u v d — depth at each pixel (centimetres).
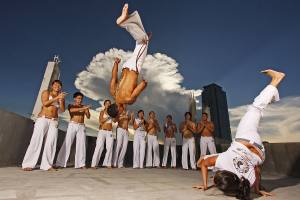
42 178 443
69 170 617
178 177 586
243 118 384
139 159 874
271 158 777
